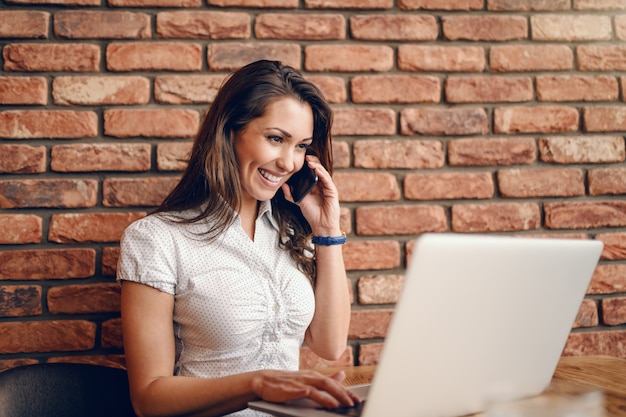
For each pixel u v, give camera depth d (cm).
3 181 165
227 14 174
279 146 139
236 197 140
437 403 86
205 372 132
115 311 167
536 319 92
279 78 139
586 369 141
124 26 171
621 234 184
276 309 137
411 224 178
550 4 187
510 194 181
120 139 170
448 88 181
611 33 188
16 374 120
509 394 97
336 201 154
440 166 180
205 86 173
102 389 130
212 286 131
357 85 178
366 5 179
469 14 184
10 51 167
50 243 166
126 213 169
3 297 163
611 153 185
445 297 78
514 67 184
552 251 88
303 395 90
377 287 176
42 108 168
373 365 175
